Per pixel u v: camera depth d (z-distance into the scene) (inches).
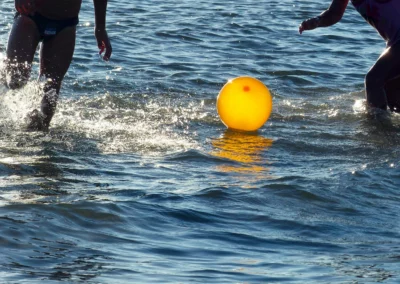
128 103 424.2
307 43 673.0
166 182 277.6
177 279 184.2
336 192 272.7
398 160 325.4
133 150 327.6
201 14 794.8
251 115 370.0
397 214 254.5
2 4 745.6
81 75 487.5
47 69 343.3
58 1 332.2
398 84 412.8
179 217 236.5
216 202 254.5
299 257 208.2
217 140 354.6
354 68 576.7
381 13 407.5
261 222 238.8
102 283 179.0
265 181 283.6
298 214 248.4
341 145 351.9
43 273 183.0
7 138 329.4
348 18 813.2
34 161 296.7
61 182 268.8
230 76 522.0
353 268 199.3
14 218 219.8
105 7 344.2
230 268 195.0
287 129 382.6
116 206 239.5
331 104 445.4
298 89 493.4
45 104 345.1
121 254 201.2
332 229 236.1
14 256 192.9
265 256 207.6
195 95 458.9
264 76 530.3
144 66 535.2
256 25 745.0
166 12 797.9
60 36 339.3
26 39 331.6
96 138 343.6
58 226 218.4
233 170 301.0
